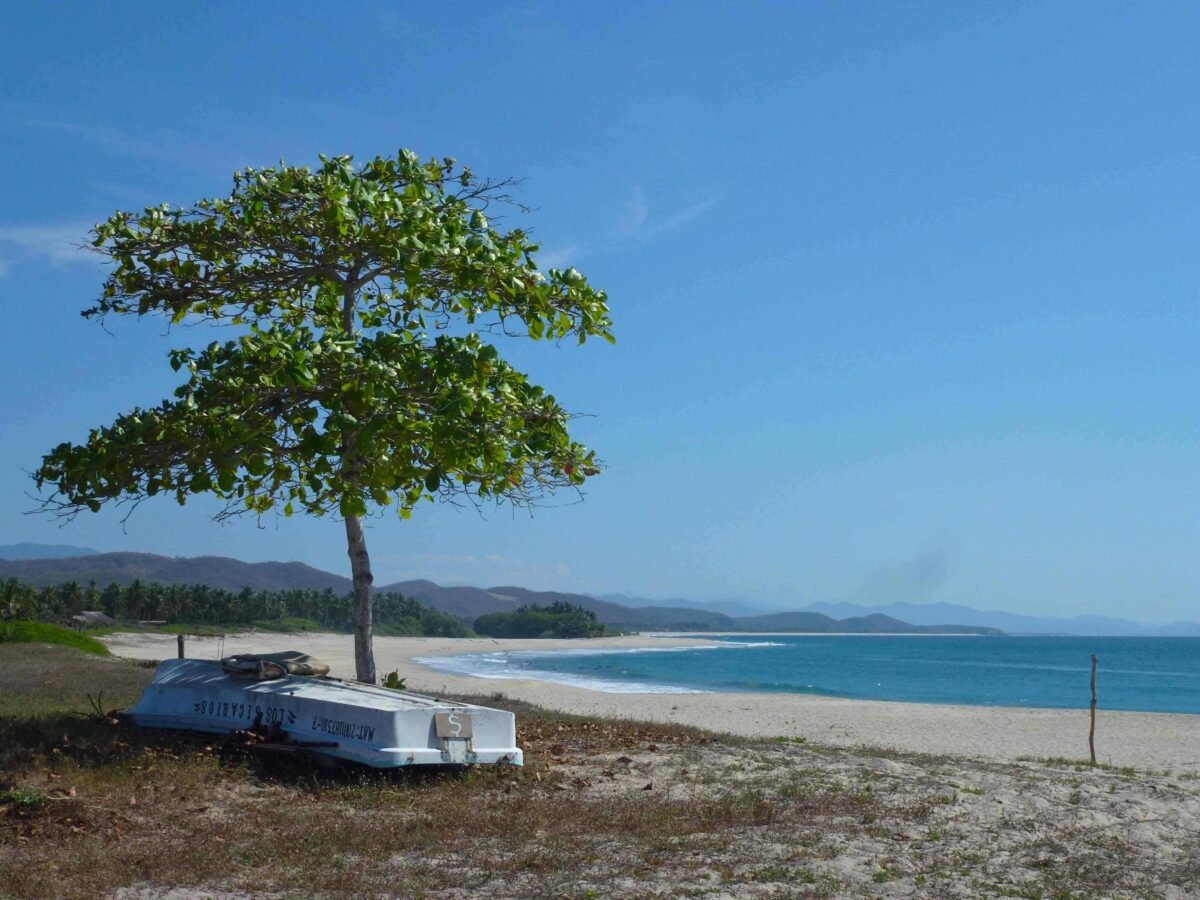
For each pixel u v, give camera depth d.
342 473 11.87
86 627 90.31
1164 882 7.84
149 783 9.48
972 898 7.20
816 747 13.80
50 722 12.03
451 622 190.38
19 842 7.57
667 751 12.45
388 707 10.23
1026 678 71.75
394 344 11.55
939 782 10.84
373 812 8.92
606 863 7.59
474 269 12.43
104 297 12.95
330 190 11.69
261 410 11.32
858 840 8.48
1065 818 9.66
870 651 149.75
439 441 11.21
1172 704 47.19
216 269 13.00
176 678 12.12
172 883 6.84
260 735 10.81
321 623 163.50
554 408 12.23
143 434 10.73
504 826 8.45
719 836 8.39
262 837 7.95
